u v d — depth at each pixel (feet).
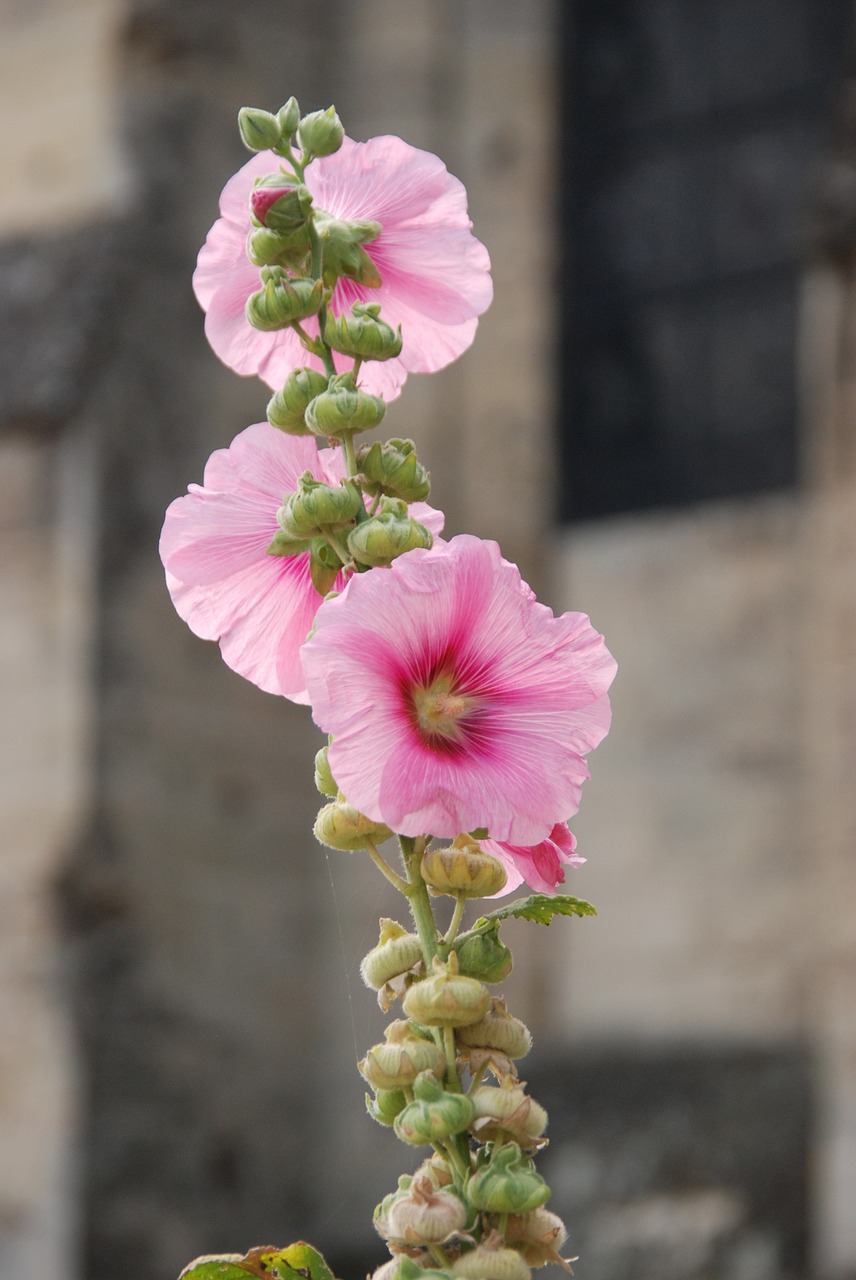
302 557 3.92
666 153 42.19
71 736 36.55
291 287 3.59
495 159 43.24
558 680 3.45
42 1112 35.19
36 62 41.29
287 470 3.93
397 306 4.07
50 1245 34.63
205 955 37.70
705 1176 35.88
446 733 3.41
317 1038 39.58
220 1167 37.22
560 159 43.21
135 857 36.73
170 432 38.55
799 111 40.68
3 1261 34.91
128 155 40.04
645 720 40.06
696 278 41.55
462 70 43.39
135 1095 35.88
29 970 35.70
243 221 4.04
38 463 37.37
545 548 42.22
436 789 3.29
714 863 38.75
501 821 3.31
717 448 40.75
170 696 37.83
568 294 42.91
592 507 42.04
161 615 37.86
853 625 31.86
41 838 36.29
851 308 32.27
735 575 39.81
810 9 40.78
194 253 39.91
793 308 40.27
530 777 3.36
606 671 3.45
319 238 3.77
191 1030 37.14
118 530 37.35
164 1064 36.52
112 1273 34.88
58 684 36.78
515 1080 3.28
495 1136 3.26
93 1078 35.27
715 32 41.86
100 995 35.58
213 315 4.08
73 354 37.76
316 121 3.76
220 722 38.68
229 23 41.27
